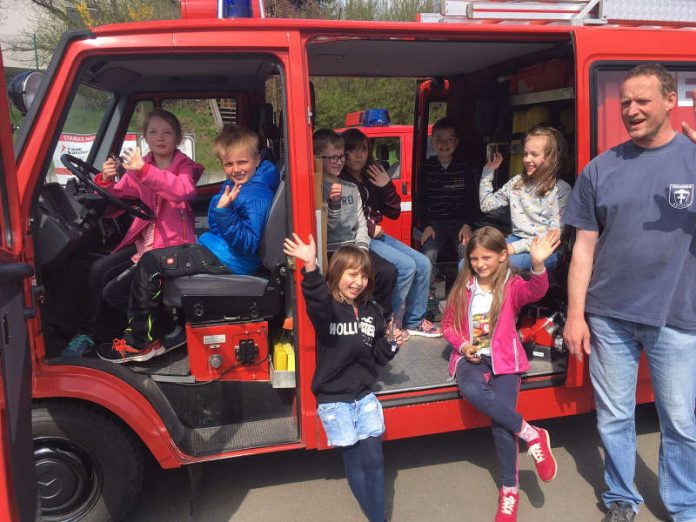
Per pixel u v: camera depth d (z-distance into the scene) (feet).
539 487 9.84
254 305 8.63
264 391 8.97
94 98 11.80
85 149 12.21
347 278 7.97
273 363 9.04
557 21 9.48
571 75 10.74
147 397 8.14
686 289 7.76
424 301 11.98
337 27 8.02
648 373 10.16
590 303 8.50
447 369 10.15
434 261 14.05
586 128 9.15
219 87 13.38
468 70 13.42
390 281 10.96
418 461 10.74
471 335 9.16
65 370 7.75
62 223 8.14
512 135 12.82
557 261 10.19
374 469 8.10
